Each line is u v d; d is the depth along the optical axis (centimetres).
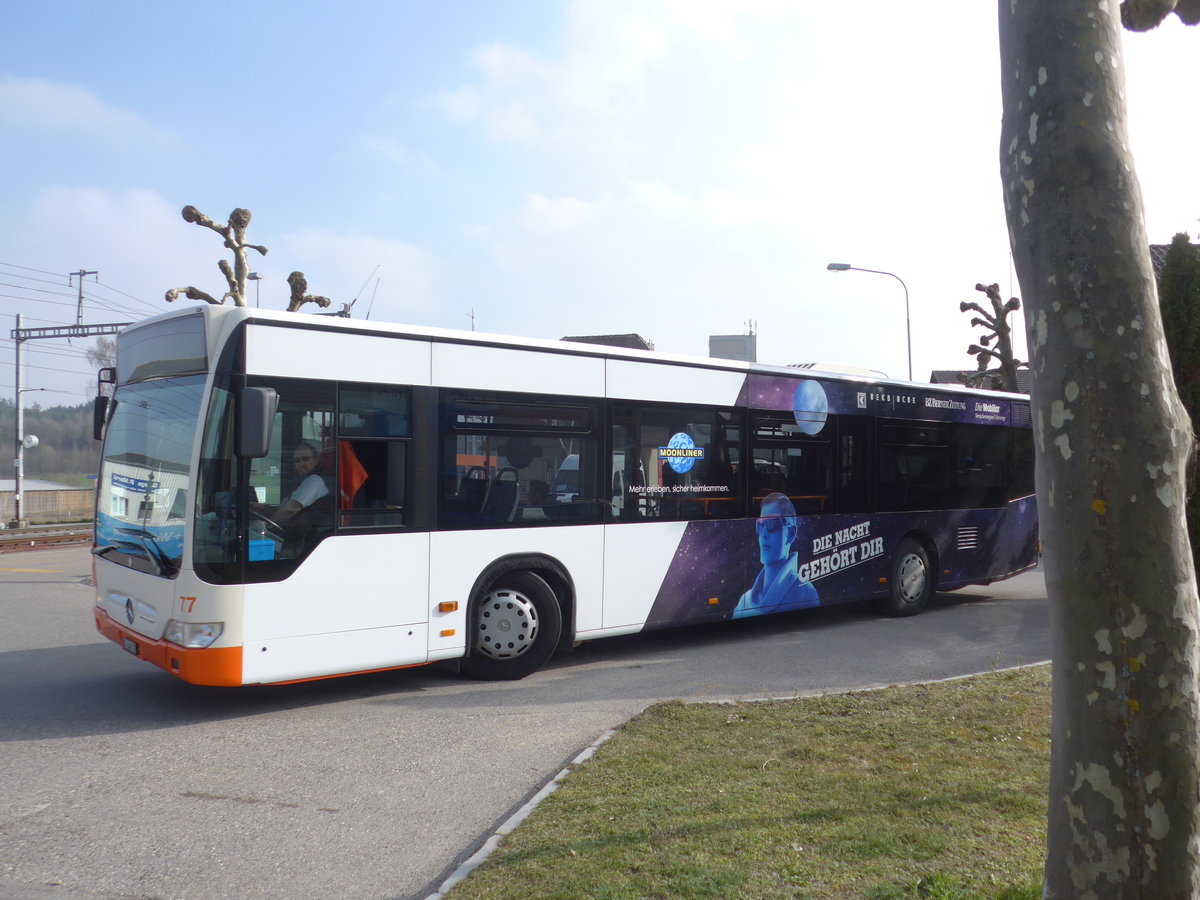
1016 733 613
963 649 993
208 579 669
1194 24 459
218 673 669
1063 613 271
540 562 855
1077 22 284
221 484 679
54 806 524
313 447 722
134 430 775
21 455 4272
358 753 623
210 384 687
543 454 862
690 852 423
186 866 443
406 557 766
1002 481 1333
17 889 417
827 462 1110
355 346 748
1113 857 262
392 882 426
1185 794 261
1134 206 278
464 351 812
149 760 609
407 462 773
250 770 588
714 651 990
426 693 793
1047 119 284
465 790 549
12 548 2653
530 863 416
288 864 446
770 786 515
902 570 1200
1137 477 263
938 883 381
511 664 844
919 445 1220
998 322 2372
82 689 806
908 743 595
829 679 844
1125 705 261
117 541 777
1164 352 275
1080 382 269
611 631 908
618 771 546
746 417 1028
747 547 1021
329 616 722
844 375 1135
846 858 414
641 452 936
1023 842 430
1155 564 261
